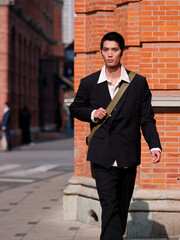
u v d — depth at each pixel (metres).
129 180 6.90
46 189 14.99
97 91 6.83
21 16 39.75
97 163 6.66
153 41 9.41
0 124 34.50
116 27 9.91
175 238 8.80
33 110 45.94
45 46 52.78
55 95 51.91
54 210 11.54
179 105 9.01
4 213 11.30
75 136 10.52
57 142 41.03
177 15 9.39
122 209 7.05
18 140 37.59
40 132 47.75
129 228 8.95
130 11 9.47
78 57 10.47
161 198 8.97
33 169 20.67
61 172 19.59
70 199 10.30
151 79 9.43
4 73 35.72
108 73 6.84
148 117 6.86
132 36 9.45
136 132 6.80
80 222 10.12
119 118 6.69
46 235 9.12
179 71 9.38
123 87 6.74
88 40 10.31
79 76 10.47
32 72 45.53
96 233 9.18
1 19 35.72
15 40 38.62
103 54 6.73
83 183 10.16
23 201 12.88
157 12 9.41
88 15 10.34
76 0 10.38
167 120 9.21
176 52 9.40
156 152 6.70
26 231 9.48
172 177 9.23
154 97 9.05
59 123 50.56
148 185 9.26
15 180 17.30
